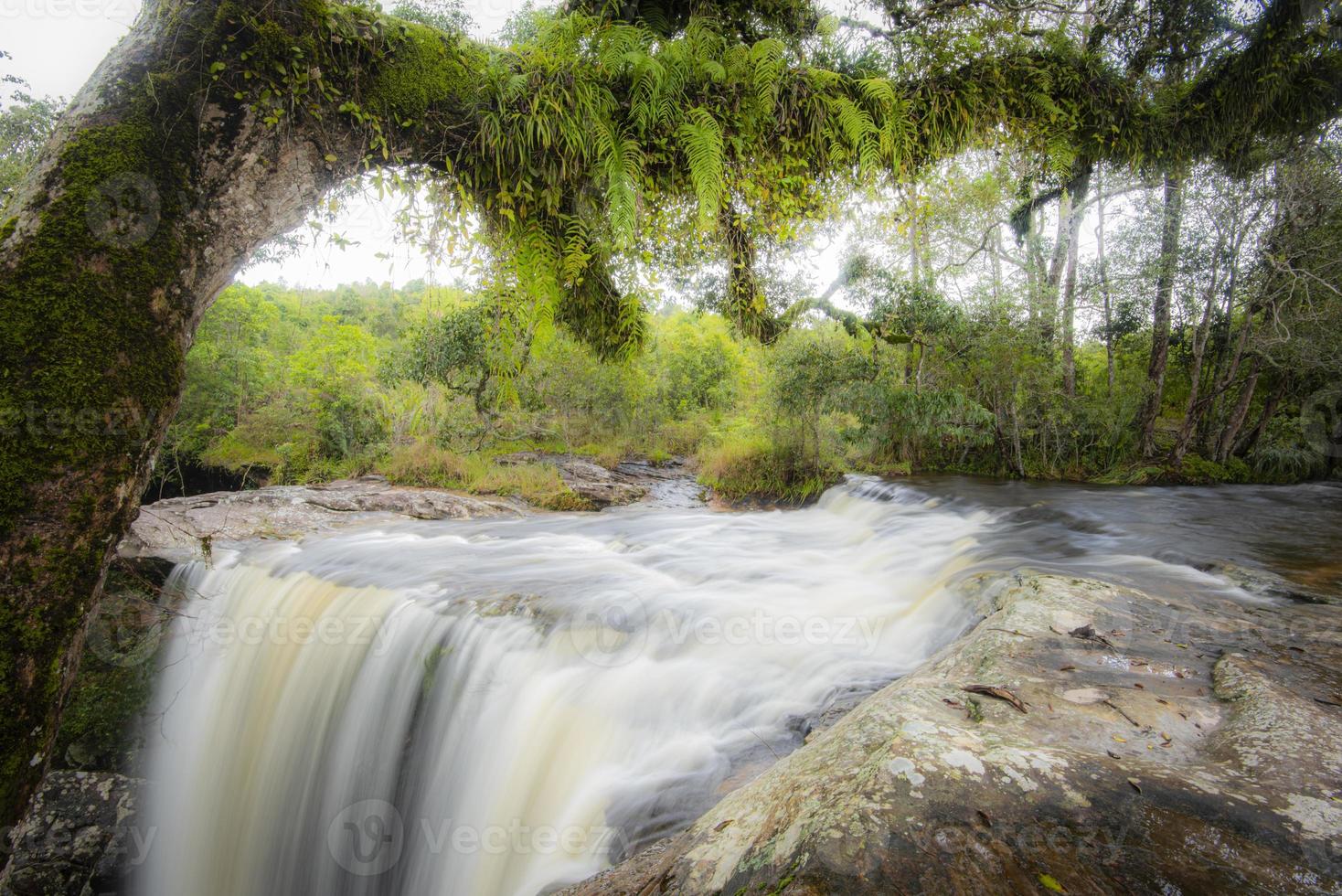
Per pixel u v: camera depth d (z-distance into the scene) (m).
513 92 3.53
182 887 5.44
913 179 4.94
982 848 1.35
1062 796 1.53
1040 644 2.89
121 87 2.60
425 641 5.13
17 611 2.21
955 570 5.93
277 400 18.53
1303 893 1.26
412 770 4.62
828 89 4.48
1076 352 17.52
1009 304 13.02
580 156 3.92
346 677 5.25
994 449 14.36
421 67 3.37
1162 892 1.26
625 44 3.88
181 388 2.72
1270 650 2.88
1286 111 5.50
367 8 3.23
